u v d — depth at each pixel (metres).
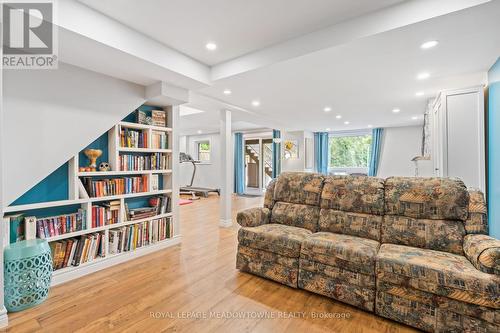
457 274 1.51
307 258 2.12
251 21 2.07
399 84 3.23
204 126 7.43
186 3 1.82
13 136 2.09
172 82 2.95
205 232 4.02
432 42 2.06
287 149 8.13
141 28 2.18
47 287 2.03
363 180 2.49
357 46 2.13
